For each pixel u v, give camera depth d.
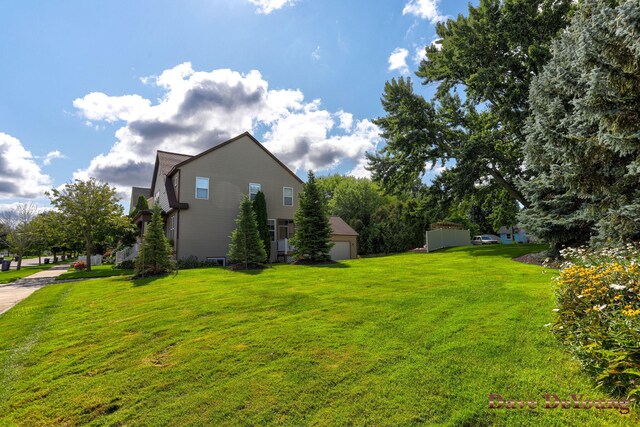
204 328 5.54
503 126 17.33
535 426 2.52
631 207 6.30
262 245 14.62
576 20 7.63
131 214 28.55
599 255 5.65
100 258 29.59
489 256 14.79
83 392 3.60
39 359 4.63
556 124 7.50
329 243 15.45
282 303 6.96
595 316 3.42
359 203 37.19
